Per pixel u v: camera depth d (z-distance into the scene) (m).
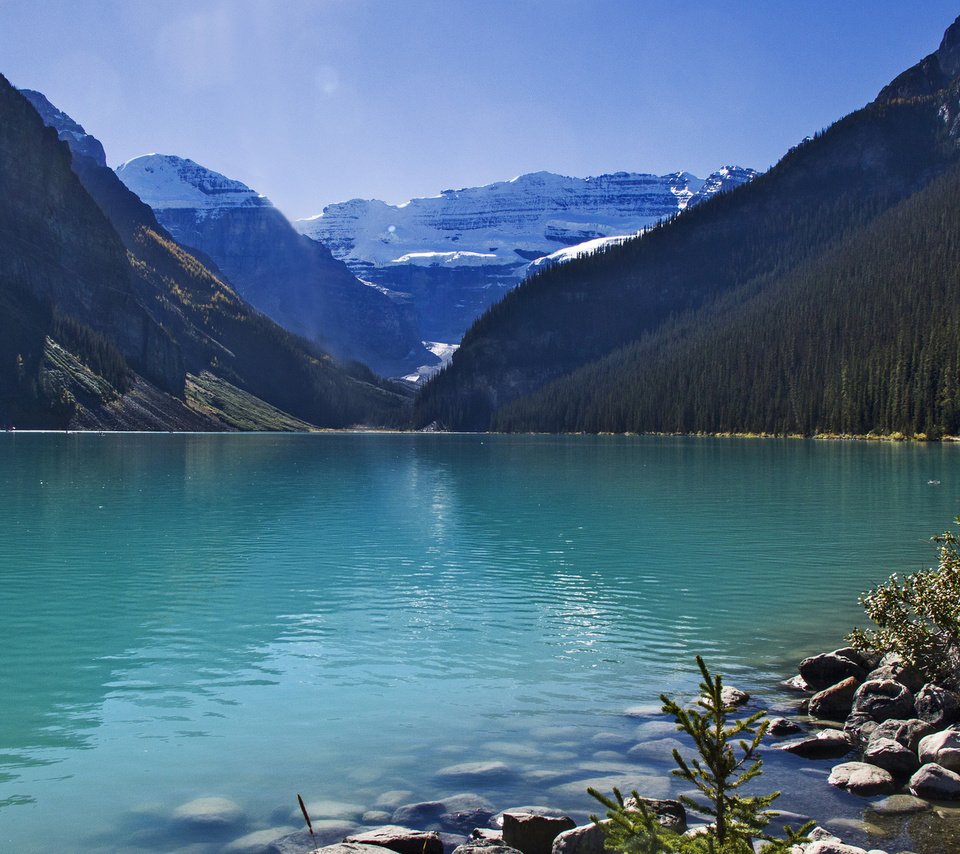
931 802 12.96
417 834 11.52
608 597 27.47
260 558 34.50
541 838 11.53
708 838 8.40
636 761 14.65
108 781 13.93
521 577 30.69
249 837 12.03
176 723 16.50
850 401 168.62
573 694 18.19
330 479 75.25
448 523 45.47
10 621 24.23
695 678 19.28
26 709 17.25
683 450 132.12
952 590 17.78
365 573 31.47
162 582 29.73
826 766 14.44
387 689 18.50
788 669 19.94
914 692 17.30
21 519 46.06
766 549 36.94
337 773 14.23
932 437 147.38
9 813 12.80
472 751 15.12
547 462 102.56
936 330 159.75
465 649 21.52
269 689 18.50
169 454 110.81
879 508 52.16
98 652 21.25
